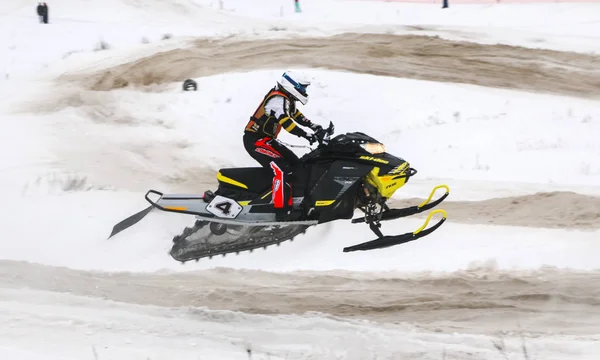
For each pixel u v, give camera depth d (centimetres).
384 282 1426
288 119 1152
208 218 1180
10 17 5400
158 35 4928
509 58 4050
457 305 1263
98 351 945
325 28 5050
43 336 998
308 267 1544
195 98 3375
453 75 3703
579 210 1902
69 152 2577
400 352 1002
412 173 1166
